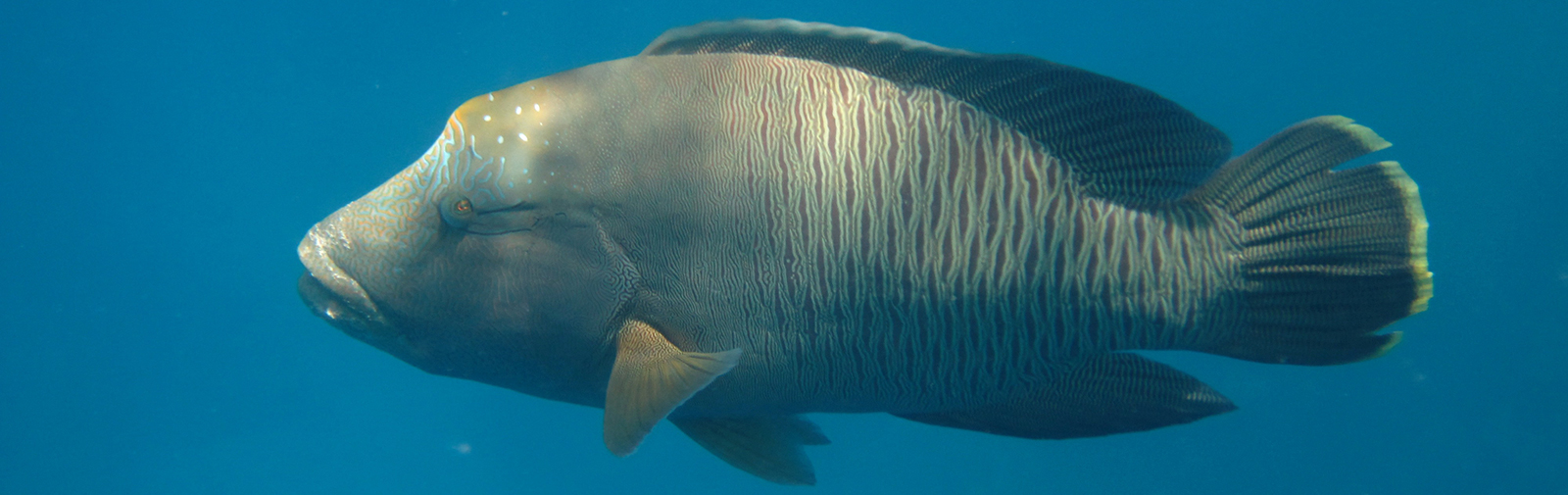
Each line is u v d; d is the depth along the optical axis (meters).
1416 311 2.37
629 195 2.34
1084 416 2.77
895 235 2.30
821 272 2.32
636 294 2.40
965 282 2.33
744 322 2.39
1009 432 2.87
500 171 2.35
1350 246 2.42
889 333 2.39
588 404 2.79
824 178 2.28
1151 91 2.25
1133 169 2.37
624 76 2.35
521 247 2.39
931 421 2.93
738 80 2.31
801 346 2.41
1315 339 2.47
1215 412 2.70
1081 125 2.32
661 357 2.37
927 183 2.29
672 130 2.31
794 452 2.89
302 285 2.56
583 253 2.38
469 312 2.47
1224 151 2.32
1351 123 2.42
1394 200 2.39
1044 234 2.34
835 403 2.58
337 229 2.46
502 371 2.64
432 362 2.65
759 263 2.33
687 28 2.42
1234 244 2.46
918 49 2.27
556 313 2.44
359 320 2.53
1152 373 2.72
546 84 2.38
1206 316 2.47
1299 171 2.46
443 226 2.40
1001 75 2.28
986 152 2.30
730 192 2.30
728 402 2.61
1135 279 2.40
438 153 2.39
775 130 2.28
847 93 2.29
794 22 2.33
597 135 2.34
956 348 2.42
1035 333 2.42
